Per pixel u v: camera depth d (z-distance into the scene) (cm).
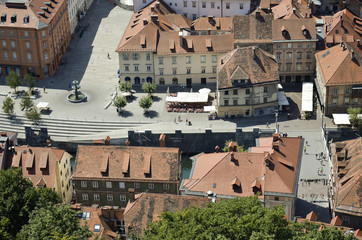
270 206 15550
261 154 16075
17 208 14288
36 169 17988
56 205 14788
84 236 12762
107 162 17712
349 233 12875
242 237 11744
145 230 13125
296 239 11731
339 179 16662
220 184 15850
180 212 12725
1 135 19112
